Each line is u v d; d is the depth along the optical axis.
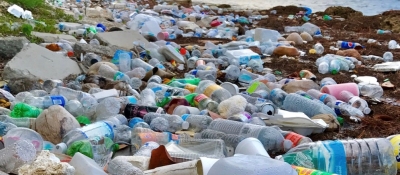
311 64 5.34
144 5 10.65
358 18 9.19
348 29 8.60
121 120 3.67
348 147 3.26
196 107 3.92
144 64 4.74
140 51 5.20
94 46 5.07
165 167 3.12
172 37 6.65
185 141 3.43
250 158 2.93
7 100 3.91
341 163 3.24
